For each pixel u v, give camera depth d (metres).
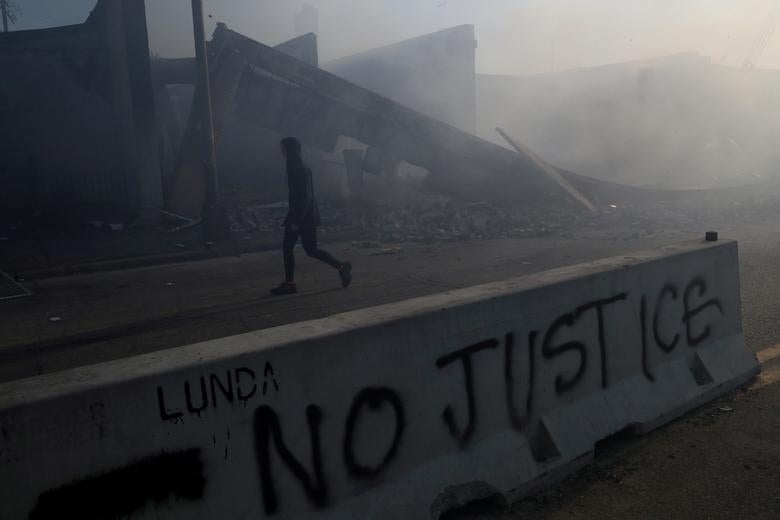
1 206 16.12
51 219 15.63
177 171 14.51
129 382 2.08
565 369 3.38
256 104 16.23
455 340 2.93
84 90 16.30
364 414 2.63
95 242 12.19
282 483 2.40
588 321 3.49
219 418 2.26
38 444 1.92
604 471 3.25
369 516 2.58
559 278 3.40
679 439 3.56
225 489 2.27
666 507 2.90
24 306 7.48
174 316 6.59
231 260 10.24
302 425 2.46
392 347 2.71
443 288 7.35
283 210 15.96
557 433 3.26
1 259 10.62
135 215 15.09
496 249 10.15
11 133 16.14
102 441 2.03
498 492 2.95
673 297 4.00
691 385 3.97
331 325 2.63
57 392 1.97
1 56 15.87
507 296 3.11
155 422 2.13
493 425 3.07
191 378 2.21
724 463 3.27
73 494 1.98
